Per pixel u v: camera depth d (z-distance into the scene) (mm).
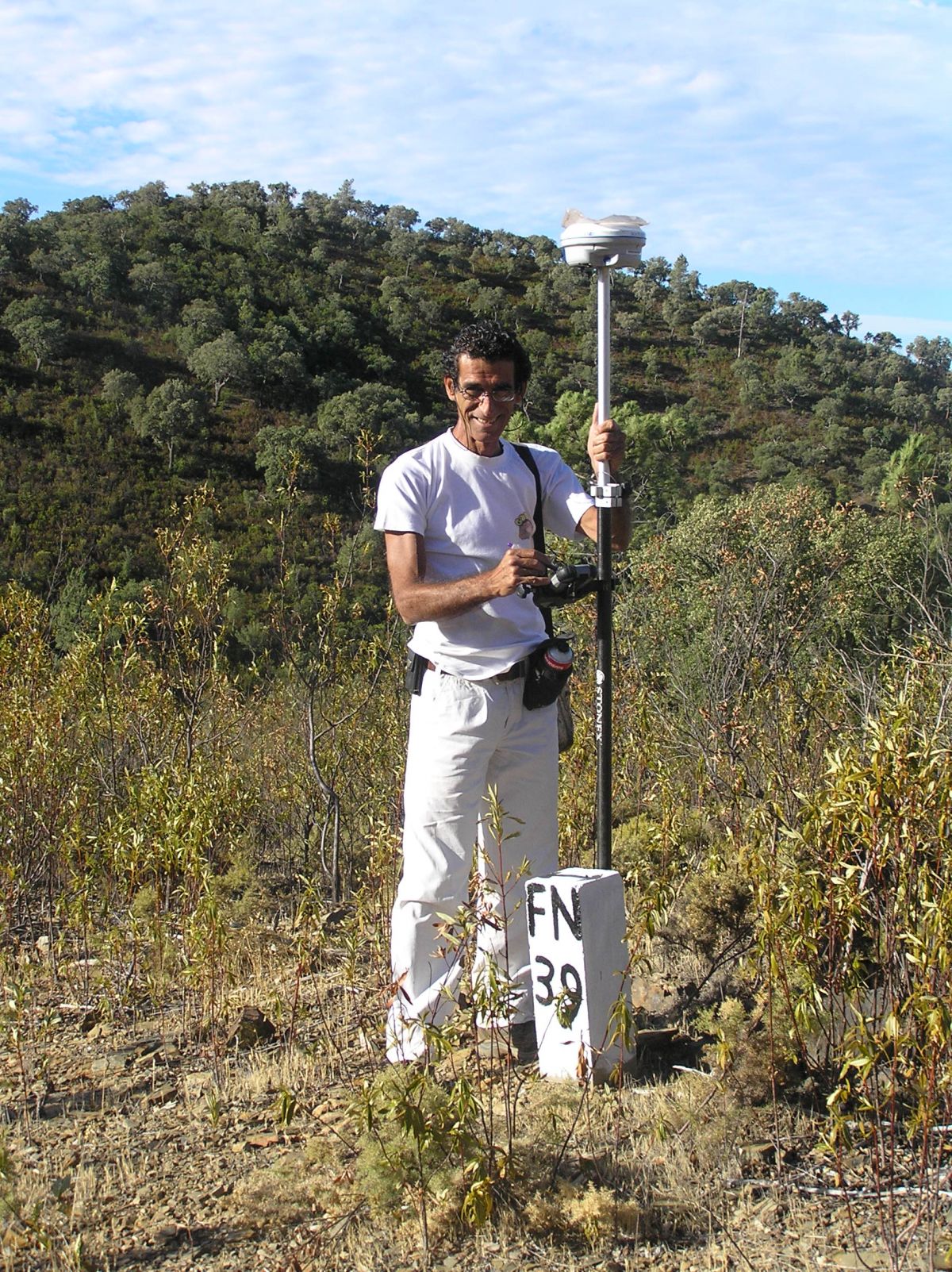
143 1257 2539
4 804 5238
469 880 3367
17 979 3977
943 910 2512
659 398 75062
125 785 5555
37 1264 2510
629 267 3295
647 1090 3115
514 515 3391
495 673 3295
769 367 81062
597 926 3176
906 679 3770
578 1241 2531
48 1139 3127
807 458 60812
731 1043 2934
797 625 7035
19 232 74312
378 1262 2477
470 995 3092
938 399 76188
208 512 6594
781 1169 2727
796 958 2896
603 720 3330
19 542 17156
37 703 5789
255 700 6598
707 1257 2430
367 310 83125
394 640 6246
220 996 4066
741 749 5172
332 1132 2936
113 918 4879
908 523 9781
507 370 3250
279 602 6281
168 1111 3285
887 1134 2801
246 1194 2688
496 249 104500
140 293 71250
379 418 54688
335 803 5578
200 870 4223
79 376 59156
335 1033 3758
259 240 88250
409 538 3262
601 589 3305
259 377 63875
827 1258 2393
